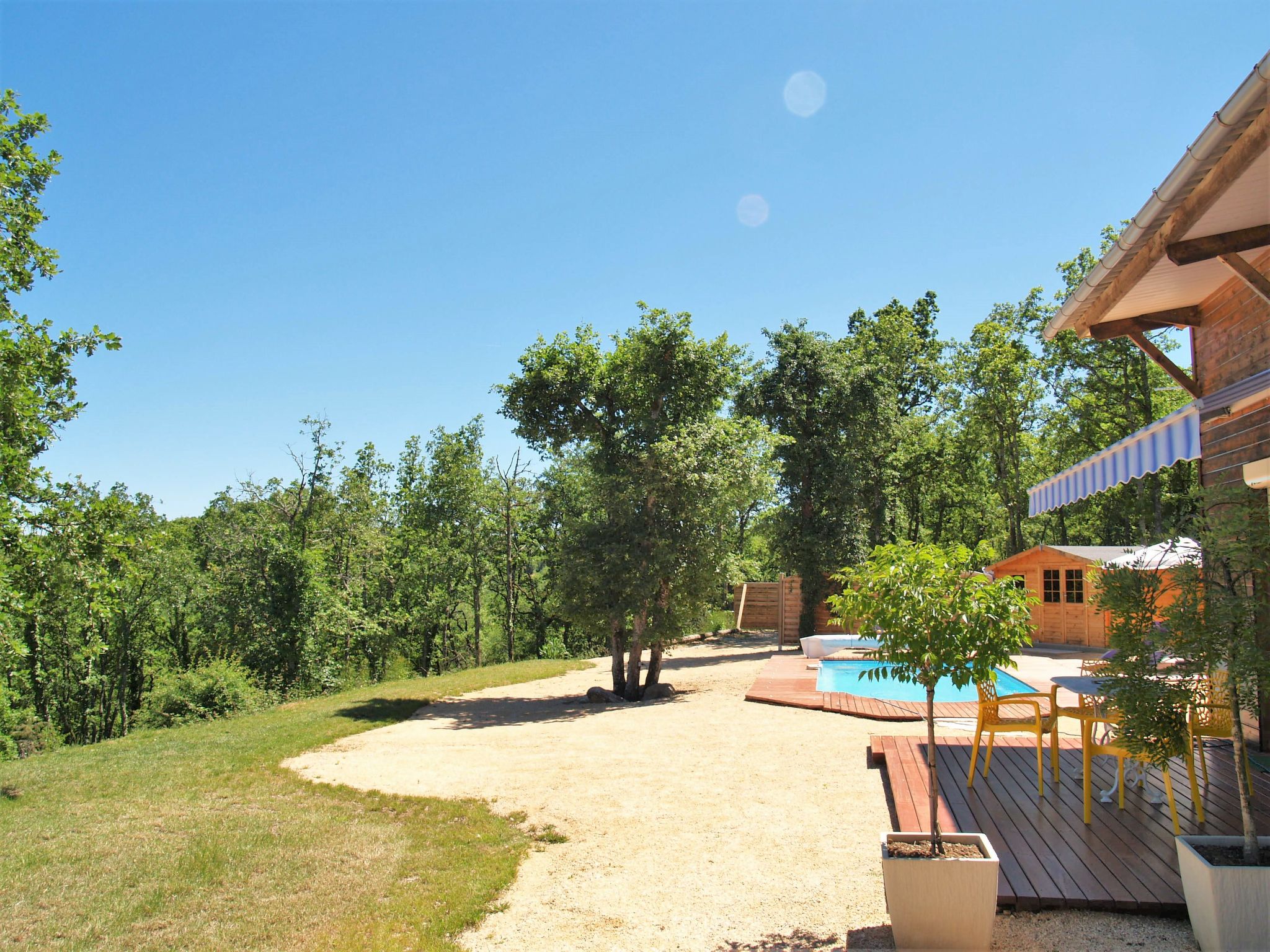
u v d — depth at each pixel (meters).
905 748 9.09
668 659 26.75
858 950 4.63
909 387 42.03
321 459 36.38
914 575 4.84
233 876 6.77
